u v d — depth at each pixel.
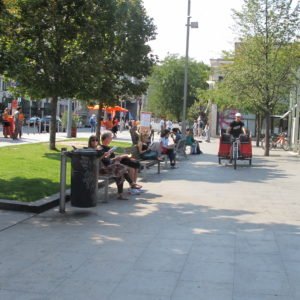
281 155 23.70
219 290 4.29
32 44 15.34
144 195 9.77
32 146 18.48
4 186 9.02
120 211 7.97
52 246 5.75
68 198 8.77
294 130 27.05
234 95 22.34
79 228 6.68
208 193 10.22
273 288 4.35
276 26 21.48
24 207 7.62
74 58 15.57
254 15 21.69
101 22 16.03
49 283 4.48
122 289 4.32
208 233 6.47
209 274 4.73
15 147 17.75
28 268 4.92
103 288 4.34
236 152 15.85
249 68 21.55
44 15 15.03
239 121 17.23
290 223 7.20
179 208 8.35
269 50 21.84
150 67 19.88
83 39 15.73
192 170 15.14
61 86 15.53
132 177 10.19
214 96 27.02
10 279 4.59
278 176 13.83
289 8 21.45
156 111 61.78
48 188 9.11
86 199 7.50
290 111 28.59
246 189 10.96
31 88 15.75
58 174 11.14
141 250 5.60
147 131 27.50
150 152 13.59
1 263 5.08
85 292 4.25
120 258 5.27
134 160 10.28
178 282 4.50
